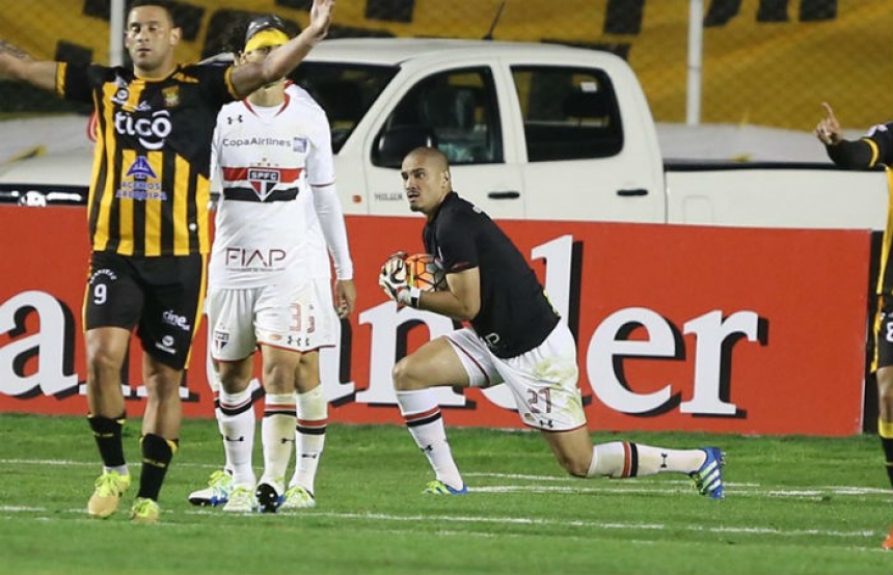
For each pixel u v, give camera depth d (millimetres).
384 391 43812
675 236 44125
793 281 44438
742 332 44344
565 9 58906
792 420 44500
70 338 43656
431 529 29031
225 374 31484
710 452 33250
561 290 43906
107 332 27844
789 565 25250
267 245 30812
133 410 43938
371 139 46938
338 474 38938
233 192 30844
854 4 59719
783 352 44438
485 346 32906
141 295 28078
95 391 28141
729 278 44250
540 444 43500
